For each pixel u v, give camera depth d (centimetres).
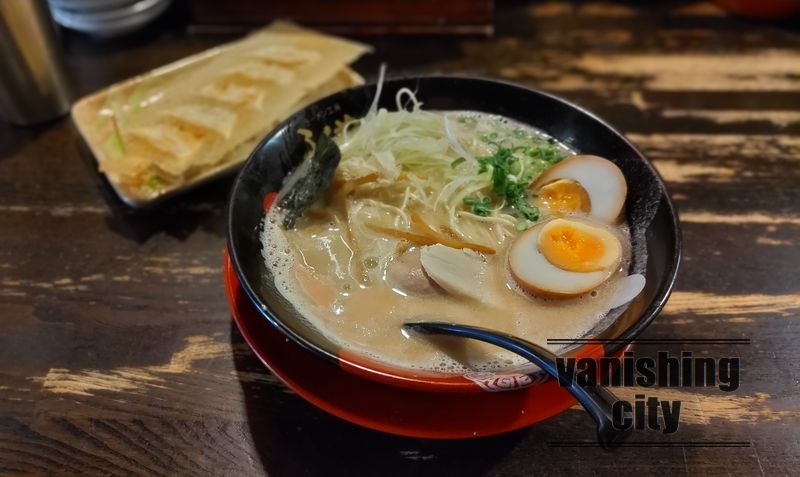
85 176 42
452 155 35
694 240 37
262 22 54
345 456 28
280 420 29
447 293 29
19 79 43
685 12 57
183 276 36
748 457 27
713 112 46
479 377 24
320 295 29
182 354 32
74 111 43
